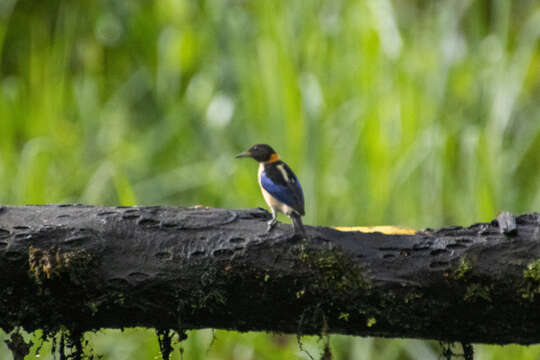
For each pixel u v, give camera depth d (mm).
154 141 14695
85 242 5523
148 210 5762
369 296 5465
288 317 5664
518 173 13875
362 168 12391
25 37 17625
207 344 10727
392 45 13281
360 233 5684
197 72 16094
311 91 12812
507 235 5582
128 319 5781
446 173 12094
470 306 5516
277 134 12570
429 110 12766
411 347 10984
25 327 5801
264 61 12914
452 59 13430
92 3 16891
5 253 5465
